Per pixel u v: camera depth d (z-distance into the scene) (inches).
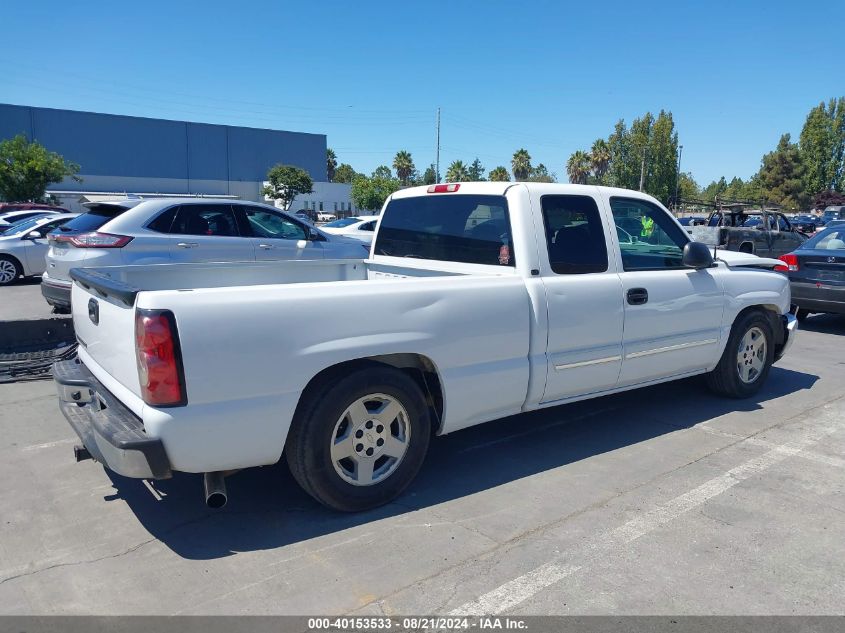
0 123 2315.5
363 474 147.9
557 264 178.1
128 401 130.1
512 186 180.1
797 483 166.9
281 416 133.4
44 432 200.2
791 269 374.3
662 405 232.7
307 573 125.1
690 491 161.9
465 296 157.3
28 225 589.3
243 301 128.4
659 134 2220.7
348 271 222.8
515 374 167.6
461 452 188.5
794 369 288.0
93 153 2480.3
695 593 119.5
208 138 2699.3
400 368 157.2
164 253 336.2
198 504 153.9
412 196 212.7
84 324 161.2
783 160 2881.4
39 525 143.6
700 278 212.5
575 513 150.3
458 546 135.3
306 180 2447.1
